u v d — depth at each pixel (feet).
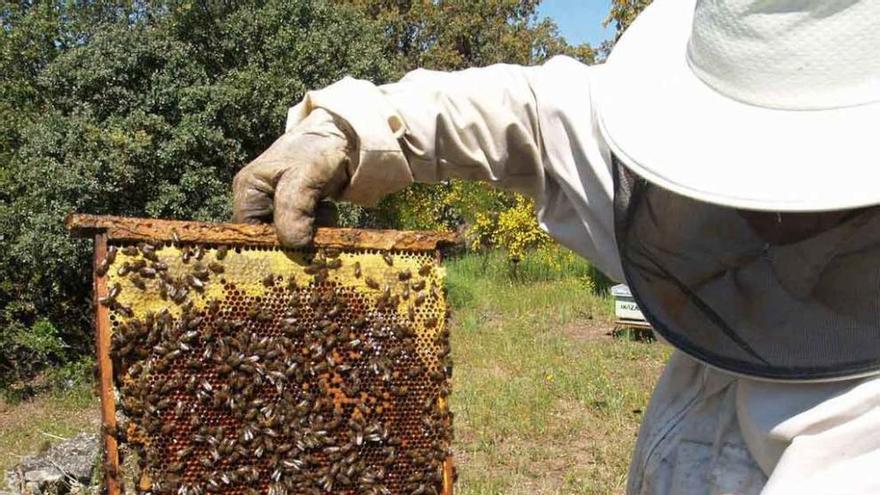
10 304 37.19
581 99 6.54
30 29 46.24
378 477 7.02
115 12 47.98
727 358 5.15
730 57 4.85
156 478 6.41
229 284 6.66
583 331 41.34
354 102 6.46
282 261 6.81
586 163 6.40
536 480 21.97
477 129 6.57
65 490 22.27
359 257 7.06
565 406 28.35
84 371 36.47
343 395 6.97
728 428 5.75
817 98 4.56
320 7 48.03
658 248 5.60
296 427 6.77
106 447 6.31
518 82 6.73
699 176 4.75
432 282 7.29
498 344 37.65
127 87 42.11
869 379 4.79
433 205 58.90
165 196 40.14
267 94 43.24
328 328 6.82
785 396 5.09
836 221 4.80
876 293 4.68
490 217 56.54
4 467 25.36
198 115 41.42
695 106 5.02
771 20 4.62
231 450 6.59
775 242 5.03
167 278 6.47
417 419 7.23
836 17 4.49
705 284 5.33
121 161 38.65
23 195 40.52
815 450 4.83
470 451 24.09
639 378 32.01
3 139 44.01
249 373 6.69
